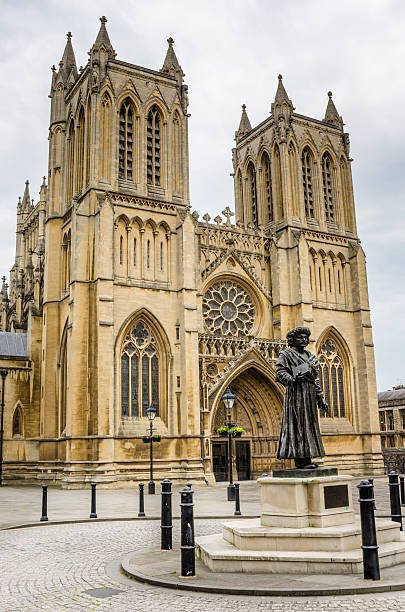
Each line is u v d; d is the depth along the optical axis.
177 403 65.56
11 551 23.72
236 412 74.19
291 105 84.81
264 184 87.00
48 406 69.75
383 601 15.05
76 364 62.66
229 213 78.31
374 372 80.25
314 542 18.97
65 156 75.81
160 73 74.56
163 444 63.81
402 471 78.88
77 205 68.50
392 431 131.38
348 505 21.20
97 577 18.78
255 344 70.50
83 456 60.75
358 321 81.50
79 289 64.31
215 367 69.25
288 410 22.31
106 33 72.25
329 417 77.50
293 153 83.25
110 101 70.12
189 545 18.17
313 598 15.47
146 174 70.75
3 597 16.58
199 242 74.62
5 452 70.50
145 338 66.81
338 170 86.88
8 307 106.50
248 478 72.31
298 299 76.88
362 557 17.66
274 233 80.50
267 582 16.91
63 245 73.62
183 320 66.75
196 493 51.62
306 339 23.06
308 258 79.75
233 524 21.83
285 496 20.62
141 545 24.78
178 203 71.25
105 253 64.06
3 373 71.62
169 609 14.94
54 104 78.25
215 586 16.56
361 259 83.44
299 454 21.64
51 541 26.14
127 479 60.94
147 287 67.06
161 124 73.75
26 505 42.28
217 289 75.69
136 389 65.06
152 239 69.12
